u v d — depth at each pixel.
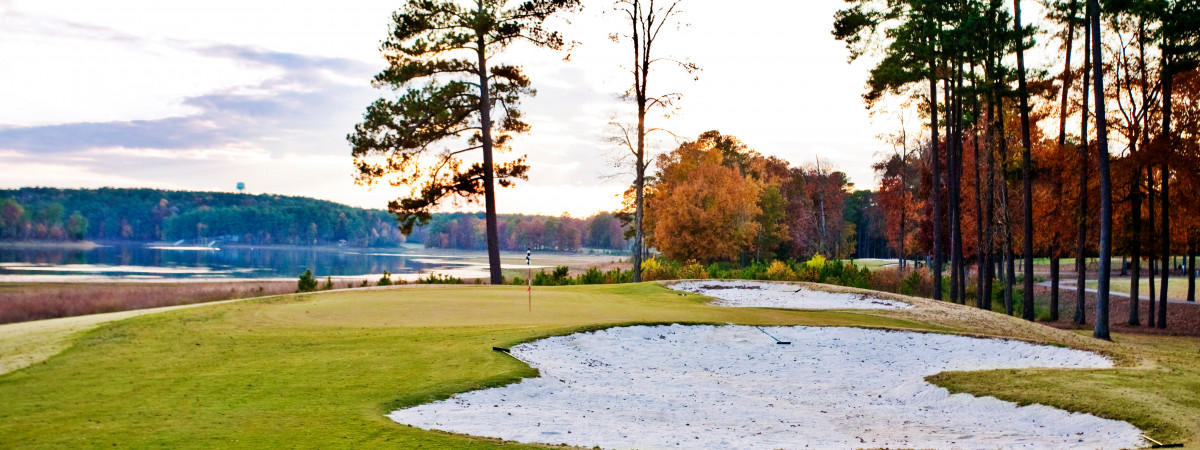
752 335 17.86
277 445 7.58
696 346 16.86
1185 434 8.66
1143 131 26.91
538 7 32.09
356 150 32.28
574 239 184.12
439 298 22.39
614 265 75.44
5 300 31.69
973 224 38.03
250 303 20.20
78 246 166.50
